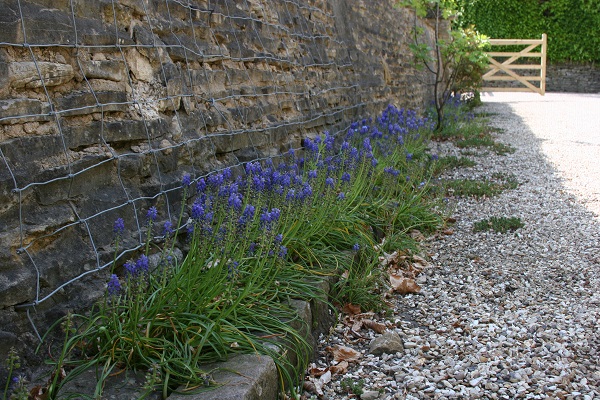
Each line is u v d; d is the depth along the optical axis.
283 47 5.86
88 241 2.86
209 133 4.19
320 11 7.41
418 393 2.96
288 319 3.08
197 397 2.32
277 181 3.74
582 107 18.67
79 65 2.99
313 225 4.05
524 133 12.44
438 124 11.77
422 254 4.99
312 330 3.37
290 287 3.43
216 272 2.86
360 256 4.35
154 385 2.40
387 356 3.36
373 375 3.16
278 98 5.52
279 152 5.29
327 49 7.41
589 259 4.86
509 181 7.62
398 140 6.74
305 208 3.82
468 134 11.43
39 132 2.71
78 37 3.00
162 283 2.69
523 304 4.07
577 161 9.01
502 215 6.17
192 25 4.19
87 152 2.98
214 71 4.41
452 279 4.54
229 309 2.78
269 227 3.08
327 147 5.39
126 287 2.77
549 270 4.66
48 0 2.86
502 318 3.84
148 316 2.69
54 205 2.73
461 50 11.95
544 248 5.16
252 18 5.23
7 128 2.56
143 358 2.48
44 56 2.81
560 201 6.68
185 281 2.88
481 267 4.77
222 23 4.68
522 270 4.68
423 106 14.63
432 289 4.36
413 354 3.39
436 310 4.01
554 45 26.56
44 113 2.74
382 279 4.36
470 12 26.59
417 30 11.77
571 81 27.14
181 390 2.37
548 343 3.47
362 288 3.93
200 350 2.54
